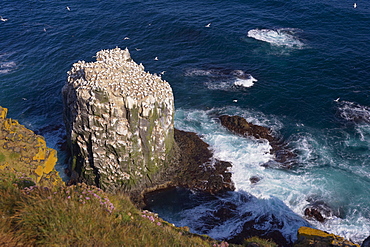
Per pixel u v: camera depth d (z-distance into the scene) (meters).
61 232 18.16
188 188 48.38
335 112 59.31
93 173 47.97
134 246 19.20
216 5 93.44
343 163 50.81
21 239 17.66
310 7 89.94
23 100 64.50
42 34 82.62
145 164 48.12
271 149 53.59
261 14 88.75
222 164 51.19
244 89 65.31
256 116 59.53
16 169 32.78
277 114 59.78
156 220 25.53
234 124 57.47
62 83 68.56
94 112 43.66
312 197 46.09
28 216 18.55
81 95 43.84
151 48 77.12
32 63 73.75
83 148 46.50
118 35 81.56
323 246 25.22
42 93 66.25
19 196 20.34
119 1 96.56
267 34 80.44
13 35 82.69
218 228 42.97
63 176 50.31
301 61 71.44
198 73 69.75
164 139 48.97
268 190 47.31
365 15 85.19
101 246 18.27
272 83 66.25
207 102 62.91
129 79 46.78
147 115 45.12
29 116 61.06
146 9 91.62
